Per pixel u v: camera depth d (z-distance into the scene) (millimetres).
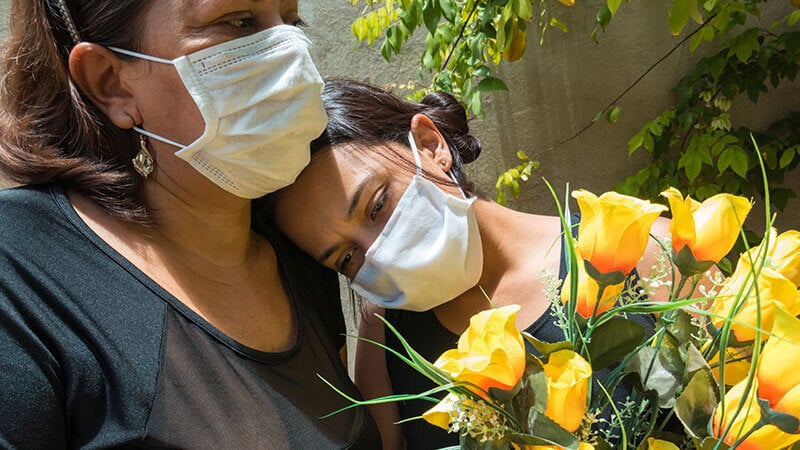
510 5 1835
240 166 1091
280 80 1072
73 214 1029
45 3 1042
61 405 923
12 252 955
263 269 1268
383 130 1322
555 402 755
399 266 1263
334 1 2402
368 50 2416
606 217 782
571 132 2398
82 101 1065
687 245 823
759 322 708
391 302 1330
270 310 1211
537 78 2385
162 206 1114
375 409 1474
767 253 815
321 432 1122
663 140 2322
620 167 2400
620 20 2312
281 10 1152
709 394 791
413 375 1430
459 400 806
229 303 1145
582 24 2328
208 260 1158
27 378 889
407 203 1271
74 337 943
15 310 917
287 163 1114
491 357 735
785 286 762
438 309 1412
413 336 1437
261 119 1070
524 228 1373
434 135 1365
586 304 842
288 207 1286
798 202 2348
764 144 2285
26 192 1030
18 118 1077
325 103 1315
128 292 1009
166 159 1092
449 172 1354
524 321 1304
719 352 810
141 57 1036
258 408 1062
